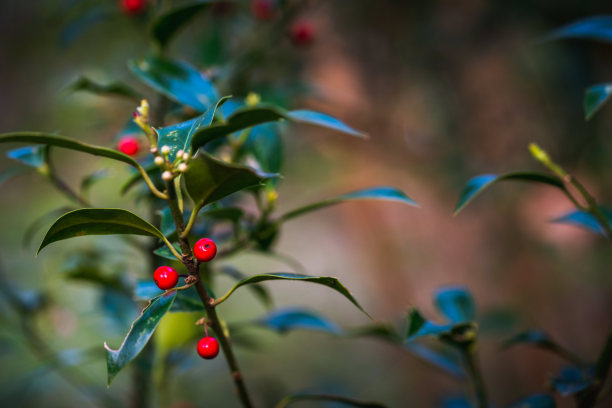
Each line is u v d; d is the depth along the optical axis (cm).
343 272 252
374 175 198
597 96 83
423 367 209
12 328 135
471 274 200
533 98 180
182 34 148
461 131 187
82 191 93
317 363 224
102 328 126
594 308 186
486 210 192
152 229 78
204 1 92
